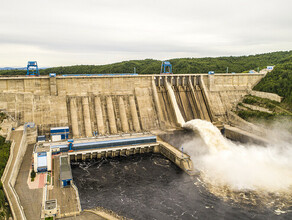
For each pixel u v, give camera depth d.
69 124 111.31
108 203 66.31
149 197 70.06
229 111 144.12
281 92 136.25
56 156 90.94
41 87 114.75
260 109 135.00
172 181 79.94
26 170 76.44
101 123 114.88
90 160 97.94
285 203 67.00
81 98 119.38
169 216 61.44
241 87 163.50
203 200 68.69
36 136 100.38
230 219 60.62
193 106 141.50
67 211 57.22
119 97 125.62
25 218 52.38
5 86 109.25
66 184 68.88
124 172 86.62
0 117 96.50
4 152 75.38
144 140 105.88
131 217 60.41
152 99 132.25
